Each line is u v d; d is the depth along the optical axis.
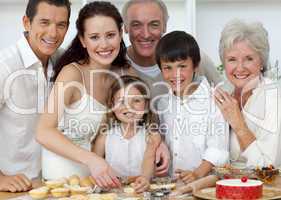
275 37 3.79
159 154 2.00
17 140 2.04
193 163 2.09
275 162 2.04
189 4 3.61
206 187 1.65
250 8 3.78
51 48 1.99
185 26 3.74
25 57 2.01
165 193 1.60
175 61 2.07
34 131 2.07
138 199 1.52
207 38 3.82
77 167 1.83
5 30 3.88
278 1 3.76
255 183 1.50
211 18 3.81
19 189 1.69
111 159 2.06
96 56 1.92
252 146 2.03
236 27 2.08
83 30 1.94
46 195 1.59
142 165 1.98
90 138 2.01
